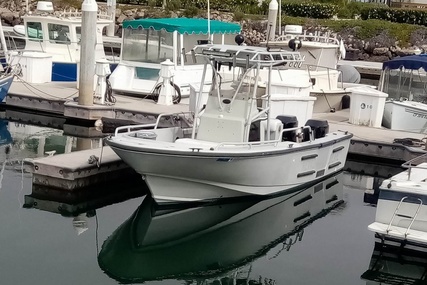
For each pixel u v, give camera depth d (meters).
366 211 12.25
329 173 13.91
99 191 12.24
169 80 18.05
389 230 9.62
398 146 14.98
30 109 18.53
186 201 11.40
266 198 12.23
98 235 10.42
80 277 8.89
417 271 9.58
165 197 11.28
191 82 18.83
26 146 15.43
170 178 11.06
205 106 12.22
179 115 14.11
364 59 36.06
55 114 18.23
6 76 18.25
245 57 11.52
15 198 11.73
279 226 11.30
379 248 10.24
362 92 17.12
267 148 11.55
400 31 36.31
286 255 10.05
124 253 9.86
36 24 21.61
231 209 11.83
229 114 11.73
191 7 38.03
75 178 11.77
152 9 39.09
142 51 19.00
